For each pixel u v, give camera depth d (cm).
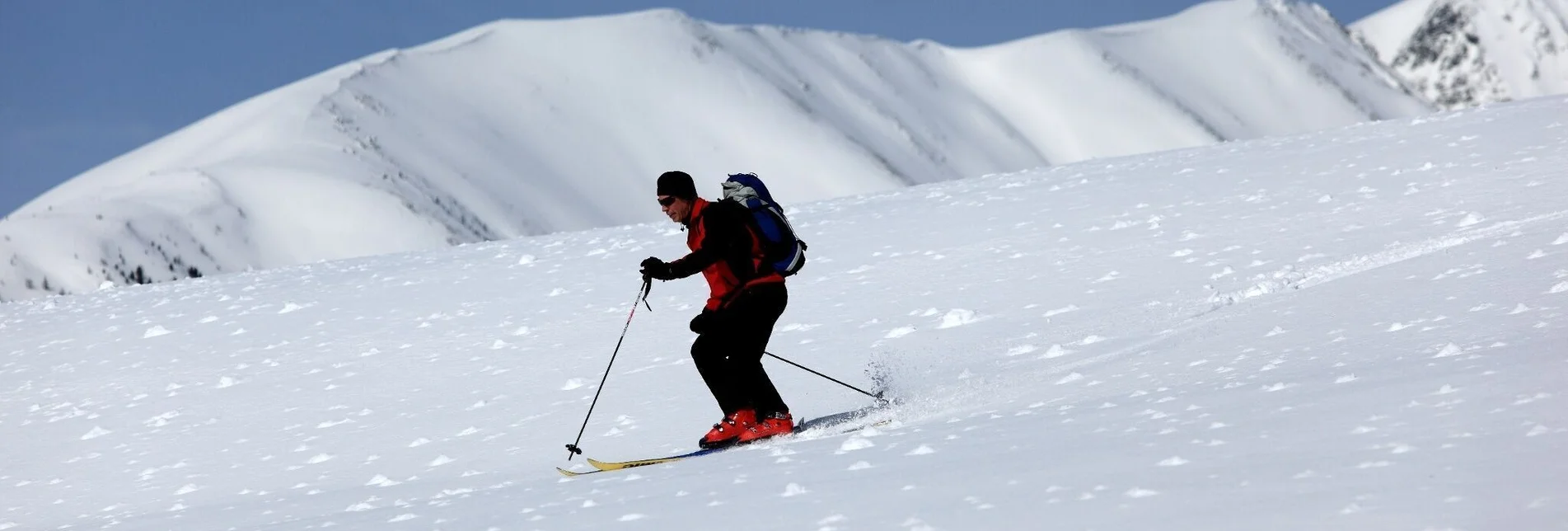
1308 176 1599
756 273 711
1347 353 668
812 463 569
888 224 1745
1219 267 1115
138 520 707
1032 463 482
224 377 1205
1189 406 566
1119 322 950
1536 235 959
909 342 1005
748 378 712
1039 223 1545
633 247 1825
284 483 805
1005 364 867
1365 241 1121
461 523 526
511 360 1145
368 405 1033
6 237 14112
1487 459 375
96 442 1006
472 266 1814
